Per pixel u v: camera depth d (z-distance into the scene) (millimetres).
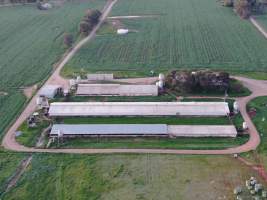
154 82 107750
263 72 112312
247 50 127688
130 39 139375
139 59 123000
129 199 68312
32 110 96812
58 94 103812
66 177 74188
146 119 92188
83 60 123688
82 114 93625
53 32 149125
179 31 145500
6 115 94938
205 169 74938
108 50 130625
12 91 106312
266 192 68625
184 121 90938
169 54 126062
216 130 85438
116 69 116500
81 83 108312
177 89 101562
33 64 122625
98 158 79125
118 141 84625
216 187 70562
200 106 93375
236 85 101812
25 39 143875
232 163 76438
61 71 117000
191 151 80438
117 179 73062
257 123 88500
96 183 72312
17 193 70812
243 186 70562
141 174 74125
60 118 93500
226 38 138000
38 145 83938
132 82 108500
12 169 76812
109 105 95375
